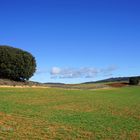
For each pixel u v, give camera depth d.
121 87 116.19
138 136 26.30
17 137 23.92
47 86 82.06
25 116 33.59
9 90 60.69
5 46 78.12
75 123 31.11
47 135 25.27
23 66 78.06
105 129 28.77
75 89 88.44
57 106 44.38
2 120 30.38
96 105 48.66
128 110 44.06
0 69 76.50
